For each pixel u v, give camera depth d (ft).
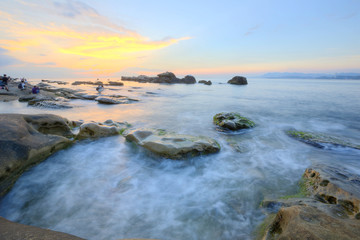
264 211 12.24
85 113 42.11
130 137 22.80
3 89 66.59
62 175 16.11
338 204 10.94
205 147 20.62
